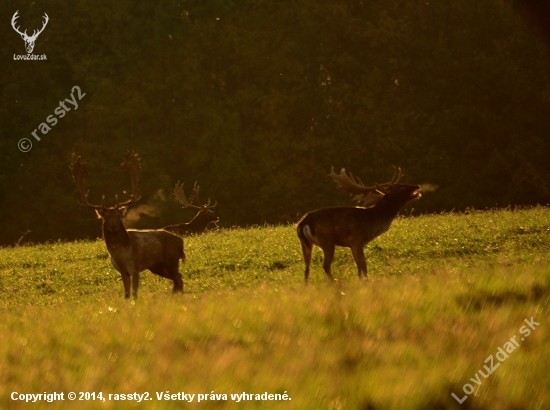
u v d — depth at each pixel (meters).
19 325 34.84
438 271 44.53
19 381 24.19
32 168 136.50
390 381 21.88
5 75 140.25
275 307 32.28
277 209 138.25
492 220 75.81
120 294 52.75
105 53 141.12
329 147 142.62
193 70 139.75
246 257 66.06
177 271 50.41
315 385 21.77
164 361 25.00
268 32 143.00
